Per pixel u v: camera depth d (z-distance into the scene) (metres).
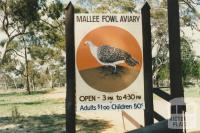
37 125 12.25
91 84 6.28
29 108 13.84
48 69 16.05
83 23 6.26
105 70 6.33
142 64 6.47
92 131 12.14
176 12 5.72
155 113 6.68
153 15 17.77
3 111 13.51
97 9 17.12
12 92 15.07
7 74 15.45
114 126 12.46
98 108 6.30
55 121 12.64
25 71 15.70
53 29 16.73
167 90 16.28
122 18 6.41
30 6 16.44
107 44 6.34
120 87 6.39
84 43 6.26
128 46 6.42
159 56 17.45
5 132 11.37
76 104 6.24
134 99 6.44
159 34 17.69
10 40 16.14
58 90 15.71
